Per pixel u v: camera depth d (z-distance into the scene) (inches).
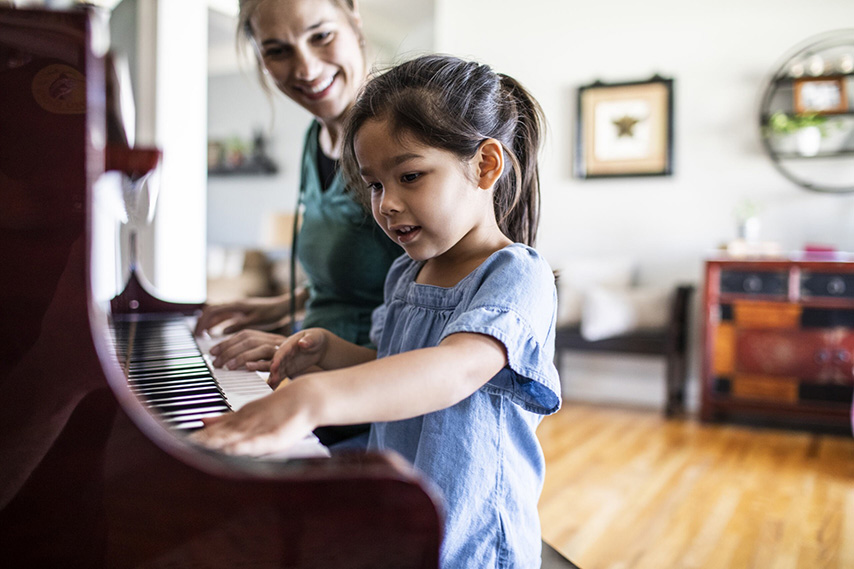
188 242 128.0
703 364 144.1
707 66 159.3
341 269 49.7
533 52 173.9
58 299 17.8
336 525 18.5
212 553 18.1
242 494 18.1
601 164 168.6
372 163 30.1
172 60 125.9
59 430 17.9
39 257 17.7
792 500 95.8
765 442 128.4
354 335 50.8
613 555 76.7
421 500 18.8
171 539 18.0
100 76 18.0
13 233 17.6
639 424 141.7
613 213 168.6
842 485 102.8
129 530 18.0
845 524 86.7
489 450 31.2
